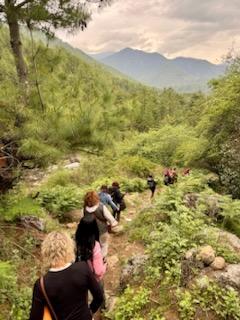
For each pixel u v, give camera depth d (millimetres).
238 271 6613
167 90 138500
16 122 7105
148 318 5938
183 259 7082
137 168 24703
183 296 6043
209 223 10227
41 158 7711
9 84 7297
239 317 5668
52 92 7598
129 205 15805
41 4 8172
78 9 8836
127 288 6719
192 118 49594
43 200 12070
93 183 19547
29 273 7137
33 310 3465
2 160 7434
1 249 7387
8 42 8367
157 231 9305
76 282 3502
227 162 21156
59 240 3598
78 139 7863
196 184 14375
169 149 35969
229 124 22344
